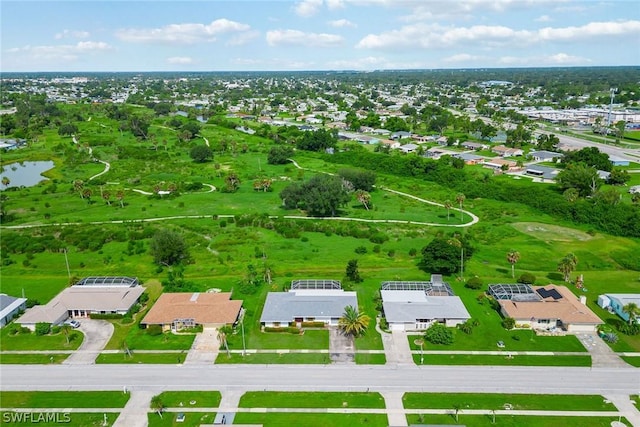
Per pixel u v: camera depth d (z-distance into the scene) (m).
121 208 187.88
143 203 195.12
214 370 89.69
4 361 92.88
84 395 83.12
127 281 120.44
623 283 125.44
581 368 90.00
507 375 88.00
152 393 83.50
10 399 82.25
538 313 104.12
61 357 93.88
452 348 96.44
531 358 93.06
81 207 188.88
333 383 85.88
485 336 100.50
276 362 92.00
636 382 86.00
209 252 144.12
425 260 128.38
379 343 98.31
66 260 138.50
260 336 100.69
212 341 98.88
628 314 104.31
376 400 81.38
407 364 91.31
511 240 156.62
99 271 132.38
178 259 136.38
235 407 79.81
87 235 154.62
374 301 114.75
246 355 94.19
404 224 169.38
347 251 145.75
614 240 156.88
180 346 97.31
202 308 105.81
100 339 100.19
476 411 78.81
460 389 84.19
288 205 188.25
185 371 89.44
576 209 176.88
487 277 127.50
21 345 98.12
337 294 113.44
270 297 111.56
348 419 77.12
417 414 78.19
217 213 182.50
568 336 100.75
